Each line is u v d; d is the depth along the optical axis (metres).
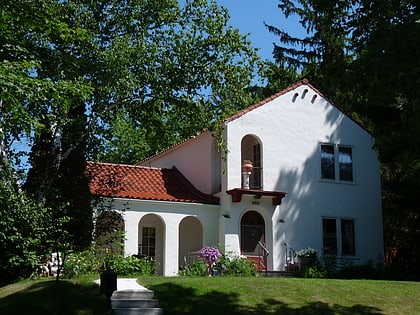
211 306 13.77
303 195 23.92
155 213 22.03
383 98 12.38
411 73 11.08
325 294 15.53
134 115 21.62
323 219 24.22
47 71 16.95
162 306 13.53
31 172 17.23
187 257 24.38
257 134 23.45
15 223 16.00
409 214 25.61
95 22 19.83
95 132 19.94
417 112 11.67
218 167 24.25
